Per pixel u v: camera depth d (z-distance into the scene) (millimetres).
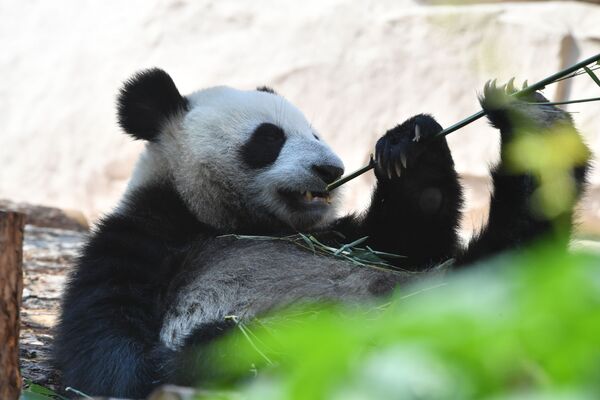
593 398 2477
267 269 9695
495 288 2623
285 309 9000
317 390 2570
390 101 28234
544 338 2531
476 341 2537
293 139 11188
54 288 15562
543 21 26484
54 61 33281
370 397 2521
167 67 30953
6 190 32719
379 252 10203
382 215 10664
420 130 9648
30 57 33844
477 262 8609
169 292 9758
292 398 2598
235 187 10984
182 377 8359
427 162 10125
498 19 27047
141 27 31891
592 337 2479
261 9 30594
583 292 2482
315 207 10828
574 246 8805
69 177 32031
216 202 10969
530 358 2572
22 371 10141
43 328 12750
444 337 2555
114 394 8625
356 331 2695
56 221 26016
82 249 10055
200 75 30188
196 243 10234
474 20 27344
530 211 8562
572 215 8781
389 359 2574
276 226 11164
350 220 11188
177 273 9906
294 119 11531
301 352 2652
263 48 30016
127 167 31250
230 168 10945
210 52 30516
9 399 6488
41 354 11102
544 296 2510
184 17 31391
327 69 29016
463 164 27094
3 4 34531
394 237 10602
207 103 11484
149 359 8852
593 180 23141
